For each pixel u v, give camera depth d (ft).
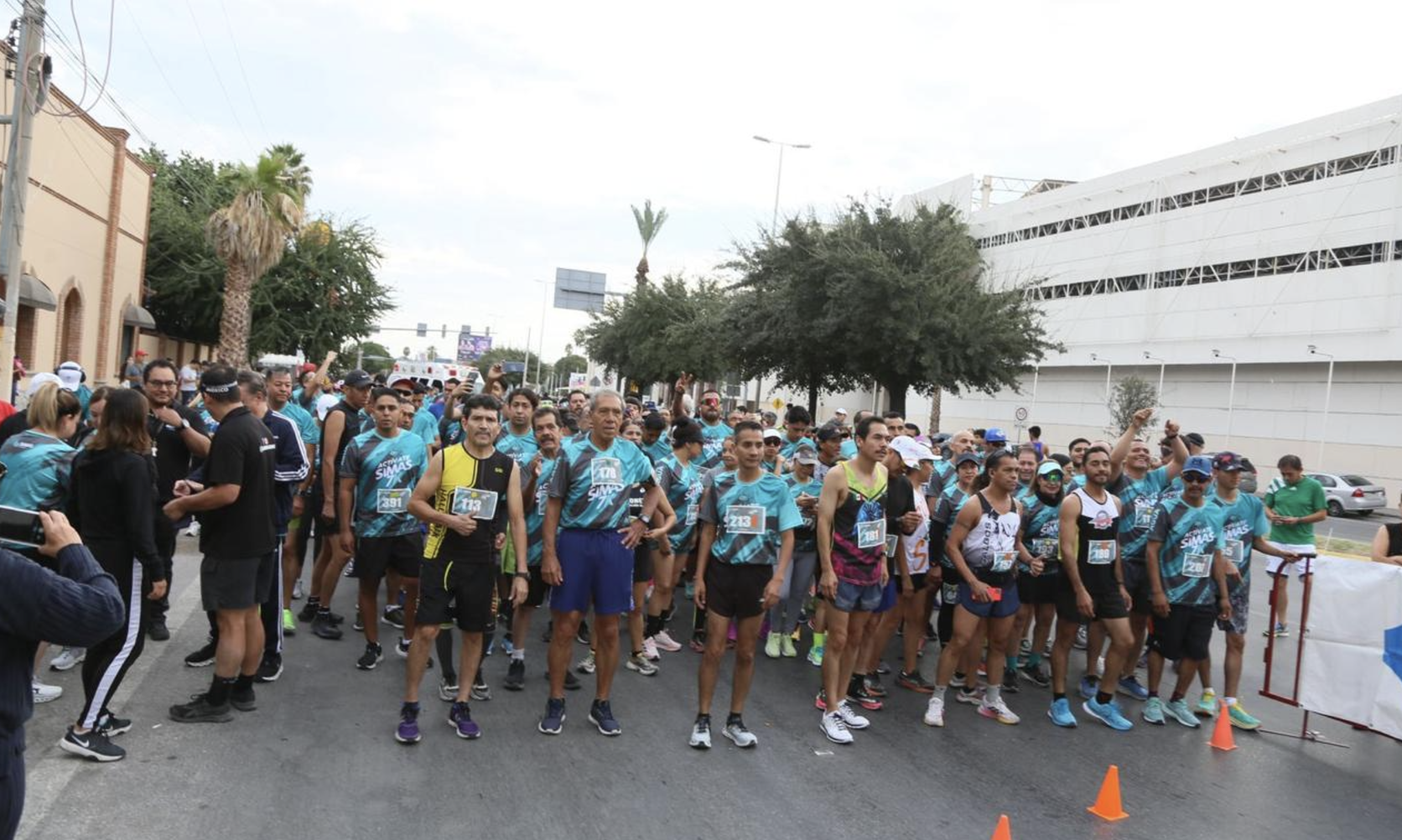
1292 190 140.87
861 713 21.84
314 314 121.08
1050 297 186.60
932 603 27.12
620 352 149.28
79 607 8.42
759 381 108.17
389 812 14.56
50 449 16.60
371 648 21.98
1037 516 24.06
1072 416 180.86
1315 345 134.82
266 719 18.12
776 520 18.85
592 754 17.76
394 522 21.70
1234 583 23.11
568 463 18.54
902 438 22.31
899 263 82.79
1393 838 16.60
